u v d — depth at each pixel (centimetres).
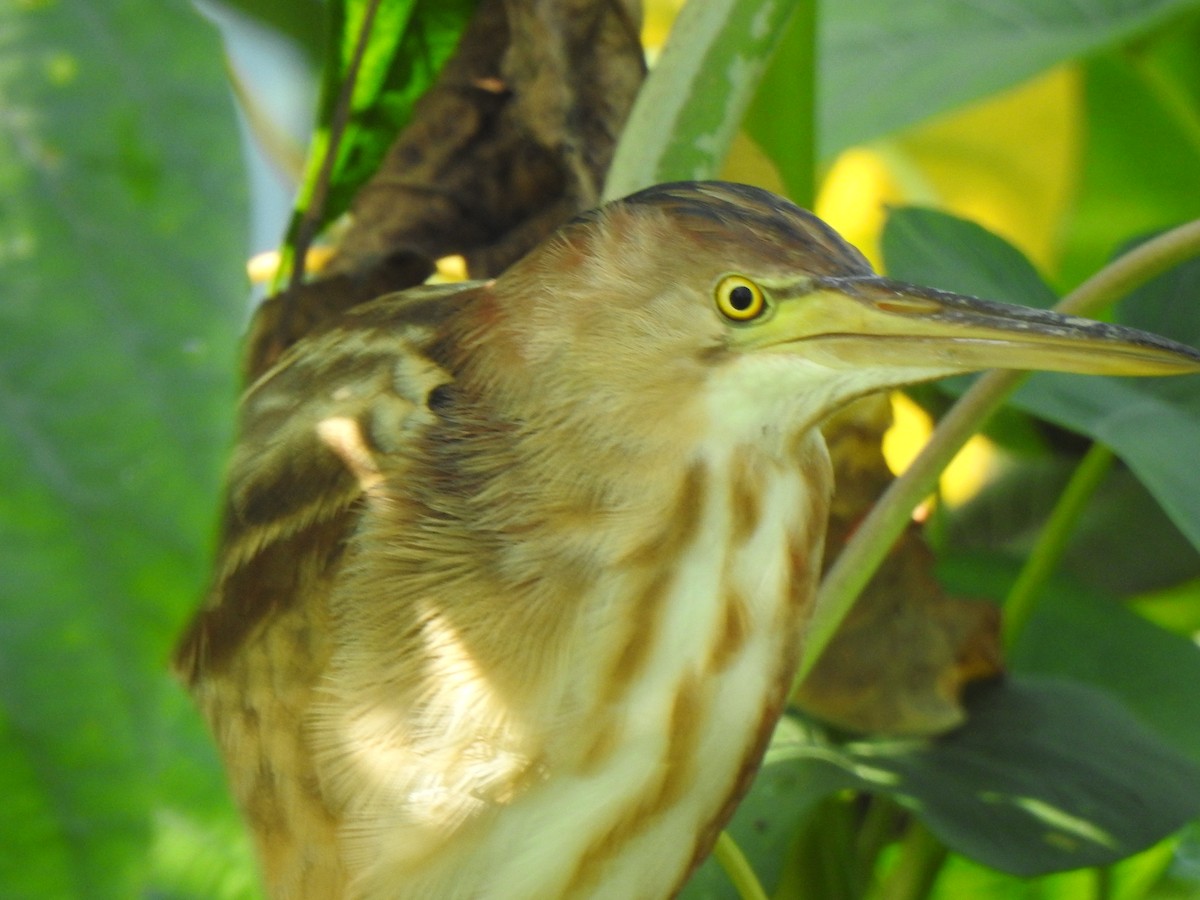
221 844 260
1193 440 279
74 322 260
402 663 273
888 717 282
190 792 260
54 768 259
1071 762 281
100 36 260
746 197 274
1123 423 279
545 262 275
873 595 282
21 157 260
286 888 274
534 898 274
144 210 260
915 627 282
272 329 282
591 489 274
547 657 273
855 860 284
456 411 275
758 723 275
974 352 273
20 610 259
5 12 260
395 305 278
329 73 281
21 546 259
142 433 259
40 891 259
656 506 274
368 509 274
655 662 274
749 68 276
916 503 276
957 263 283
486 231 283
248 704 274
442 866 273
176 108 260
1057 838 279
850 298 273
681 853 275
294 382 277
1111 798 280
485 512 274
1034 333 272
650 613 274
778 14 276
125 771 259
